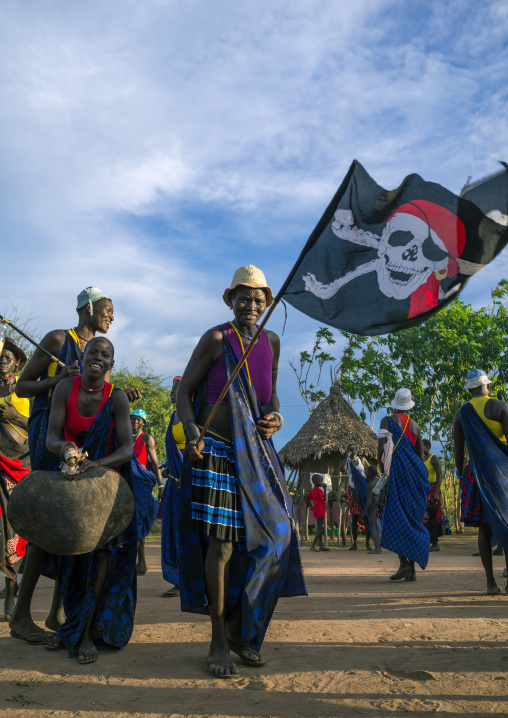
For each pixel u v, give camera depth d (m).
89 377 3.94
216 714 2.61
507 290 19.44
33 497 3.39
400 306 3.22
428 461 11.95
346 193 3.44
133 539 3.89
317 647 3.70
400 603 5.21
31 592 3.92
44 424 4.30
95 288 4.78
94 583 3.63
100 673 3.22
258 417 3.67
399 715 2.57
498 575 7.29
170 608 5.21
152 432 32.62
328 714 2.60
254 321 3.81
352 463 13.55
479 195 3.09
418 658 3.41
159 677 3.15
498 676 3.06
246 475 3.50
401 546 6.85
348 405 18.42
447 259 3.13
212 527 3.36
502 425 5.83
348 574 7.88
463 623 4.27
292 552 3.69
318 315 3.42
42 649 3.74
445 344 18.52
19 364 5.57
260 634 3.38
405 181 3.31
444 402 19.20
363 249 3.38
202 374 3.70
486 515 5.59
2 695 2.87
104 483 3.55
